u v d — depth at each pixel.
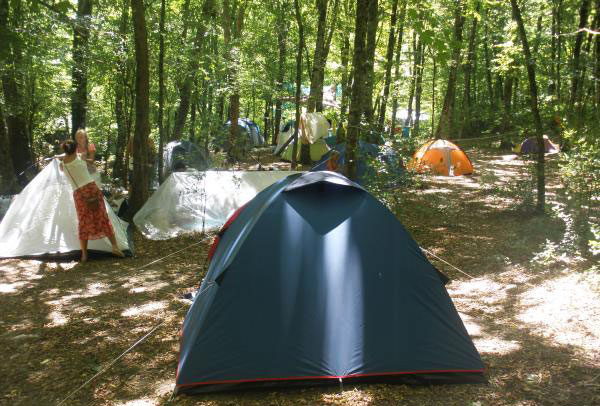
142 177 9.72
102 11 11.87
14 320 5.42
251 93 15.98
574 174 7.27
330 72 17.08
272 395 3.93
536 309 5.45
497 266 7.06
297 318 4.09
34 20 7.26
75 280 6.71
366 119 8.06
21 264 7.27
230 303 4.11
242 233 4.57
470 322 5.27
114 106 15.27
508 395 3.83
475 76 27.83
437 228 9.27
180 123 14.58
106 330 5.19
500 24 14.28
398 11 15.66
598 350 4.41
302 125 17.34
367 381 4.05
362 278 4.24
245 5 18.36
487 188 12.31
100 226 7.42
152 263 7.50
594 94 10.80
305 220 4.39
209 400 3.87
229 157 14.66
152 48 11.73
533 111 9.36
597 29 10.51
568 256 6.89
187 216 9.27
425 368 4.05
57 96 13.78
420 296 4.28
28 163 12.45
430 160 15.15
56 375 4.30
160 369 4.39
